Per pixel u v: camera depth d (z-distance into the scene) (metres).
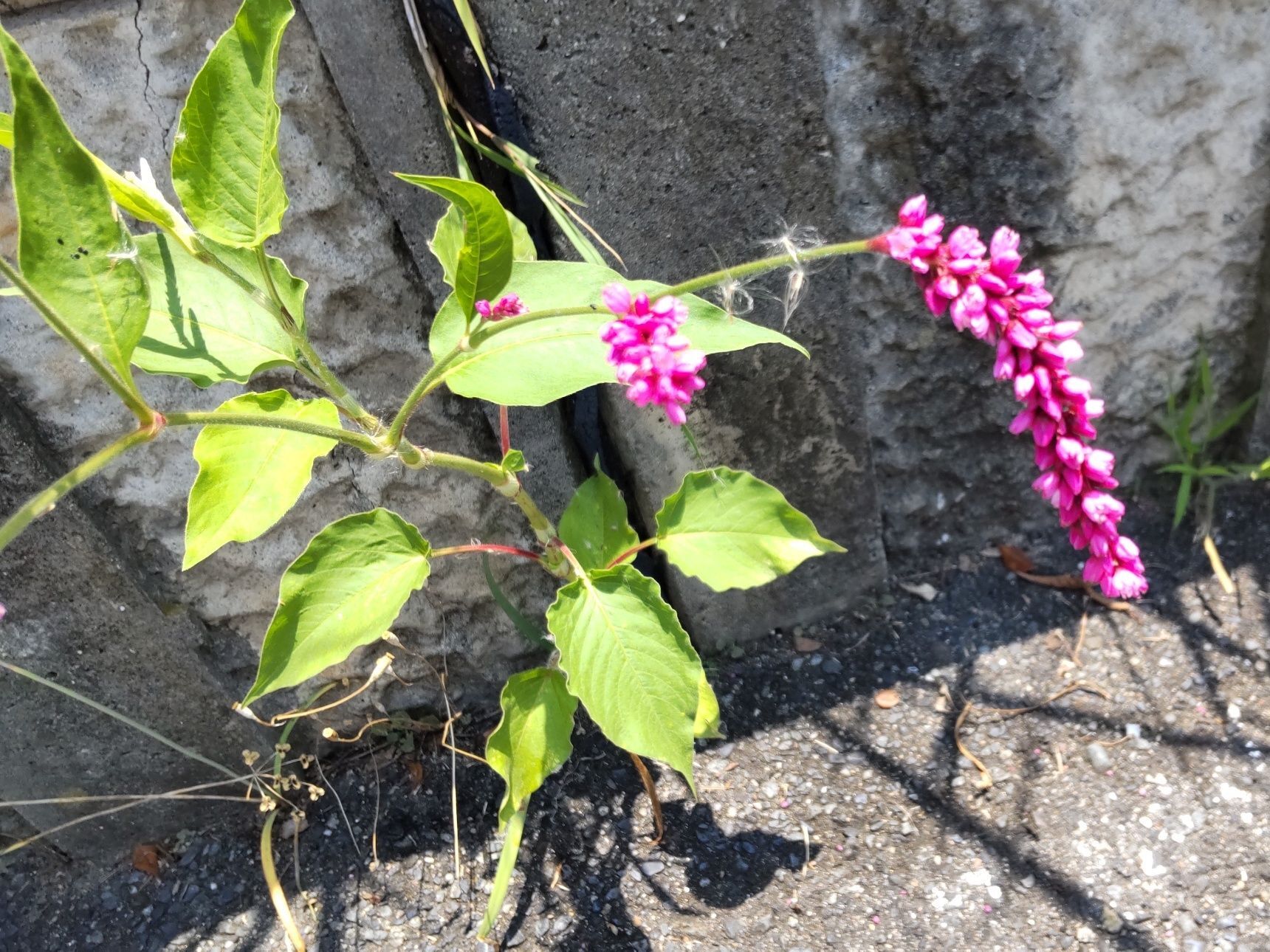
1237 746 0.41
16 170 0.18
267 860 0.39
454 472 0.39
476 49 0.29
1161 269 0.43
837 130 0.37
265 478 0.25
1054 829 0.39
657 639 0.29
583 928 0.38
